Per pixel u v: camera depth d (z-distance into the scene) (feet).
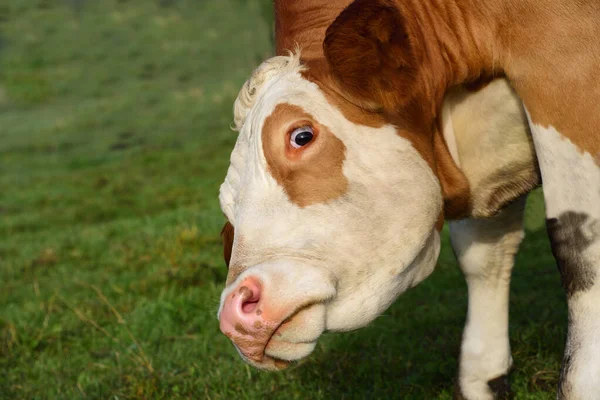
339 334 17.84
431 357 16.38
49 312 22.30
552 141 10.21
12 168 55.93
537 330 16.84
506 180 11.73
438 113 10.91
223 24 99.60
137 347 18.60
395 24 9.66
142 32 99.86
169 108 70.59
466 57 10.71
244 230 9.75
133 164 51.98
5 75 87.25
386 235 9.88
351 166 9.82
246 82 10.80
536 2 10.14
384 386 15.55
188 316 21.03
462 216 11.94
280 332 9.50
